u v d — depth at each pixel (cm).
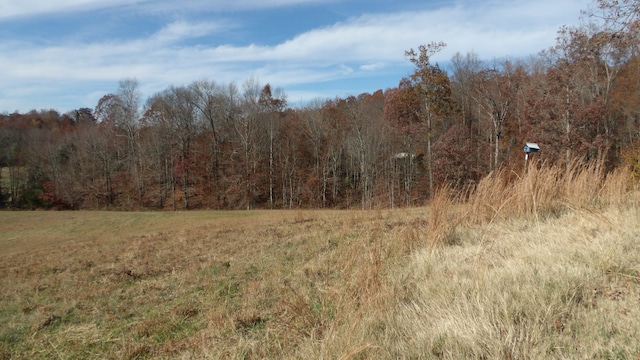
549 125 2477
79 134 5428
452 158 3033
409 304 359
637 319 241
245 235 1377
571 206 567
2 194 4966
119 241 1723
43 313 657
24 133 5619
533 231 523
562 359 214
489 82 3394
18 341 547
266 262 844
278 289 584
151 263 1024
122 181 5053
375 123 4197
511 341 238
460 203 744
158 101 5138
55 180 4959
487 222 677
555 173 738
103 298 721
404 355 254
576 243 403
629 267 321
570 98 2414
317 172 4512
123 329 543
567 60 2272
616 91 2717
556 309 271
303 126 4841
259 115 4775
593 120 2469
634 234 404
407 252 580
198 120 5181
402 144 3997
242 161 4675
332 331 290
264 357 340
